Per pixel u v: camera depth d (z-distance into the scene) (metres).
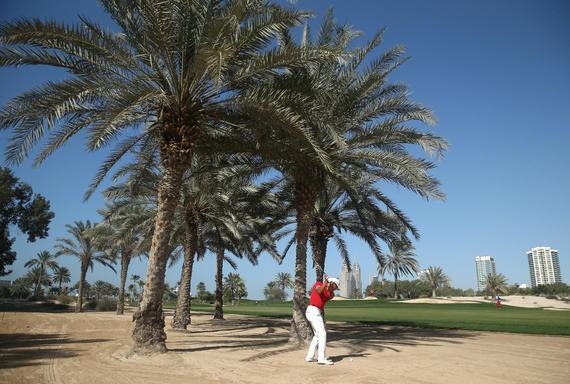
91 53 10.79
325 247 20.95
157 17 10.23
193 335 17.80
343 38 14.38
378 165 13.63
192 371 8.52
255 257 30.41
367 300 92.75
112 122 9.40
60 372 8.26
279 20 10.52
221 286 31.77
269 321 28.41
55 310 49.44
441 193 13.55
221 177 16.22
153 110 12.11
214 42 10.22
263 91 11.25
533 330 20.20
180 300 21.28
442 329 21.00
